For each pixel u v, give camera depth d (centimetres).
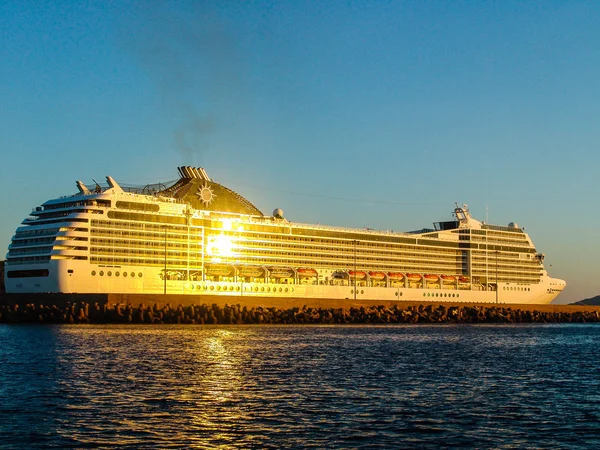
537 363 10756
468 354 11994
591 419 6494
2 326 16688
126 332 15062
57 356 10356
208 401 7112
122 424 6106
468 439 5766
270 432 5909
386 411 6731
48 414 6412
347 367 9781
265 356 10944
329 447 5509
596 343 15225
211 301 19475
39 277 19100
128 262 19962
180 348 11788
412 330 18925
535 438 5825
